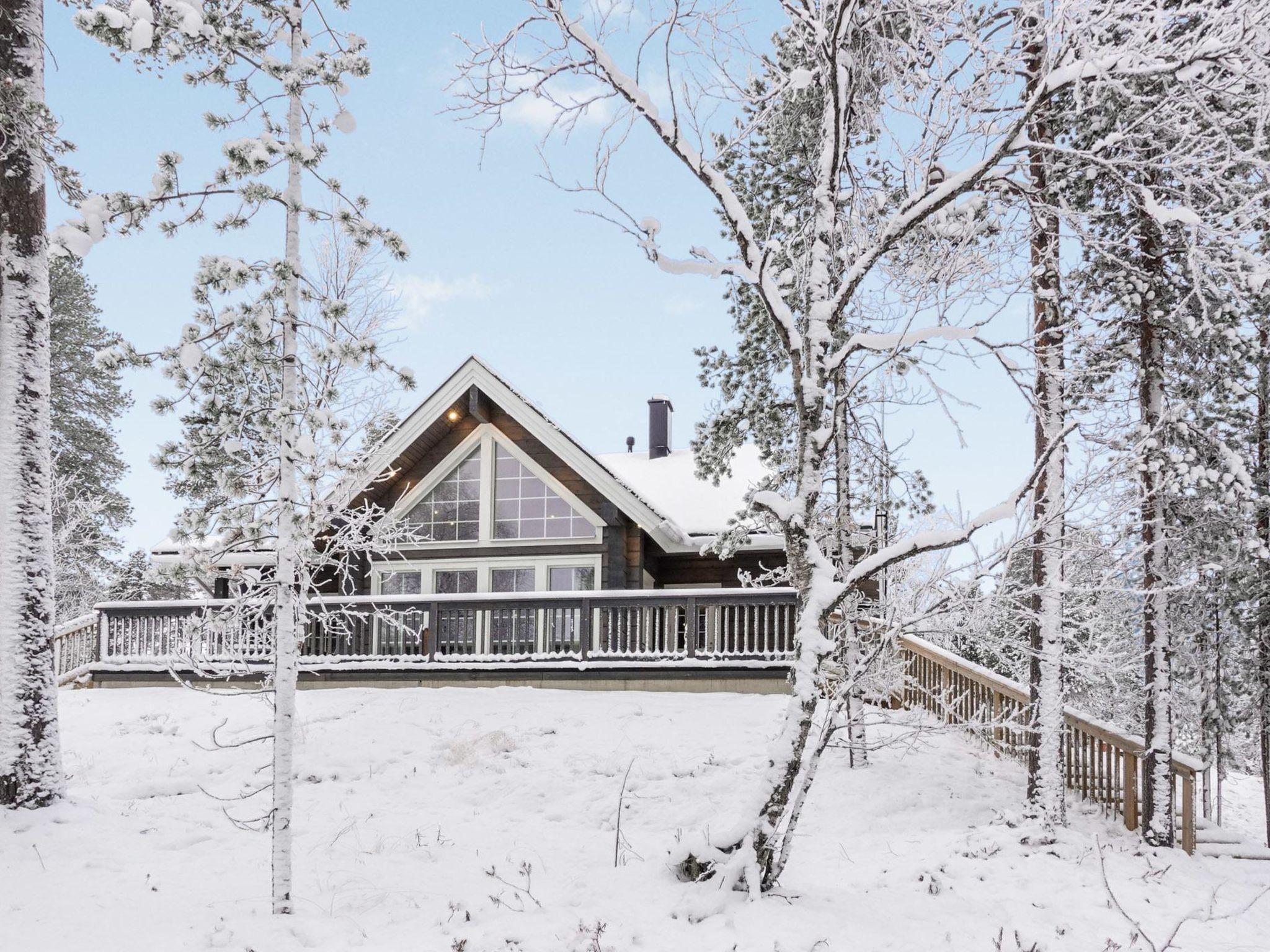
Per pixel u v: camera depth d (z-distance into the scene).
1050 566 10.39
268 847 8.87
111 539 32.25
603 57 7.38
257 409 7.05
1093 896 8.00
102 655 18.42
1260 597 12.53
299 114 7.22
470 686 16.84
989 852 9.08
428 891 7.44
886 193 9.57
